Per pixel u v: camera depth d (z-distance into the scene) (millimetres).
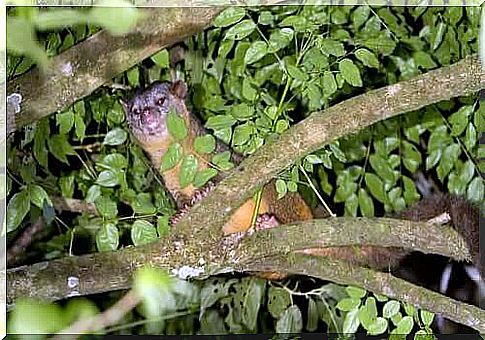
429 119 4320
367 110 2018
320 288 3965
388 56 4184
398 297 2463
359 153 4410
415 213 3754
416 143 4594
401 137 4555
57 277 1933
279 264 2354
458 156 4230
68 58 2109
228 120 2781
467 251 2484
